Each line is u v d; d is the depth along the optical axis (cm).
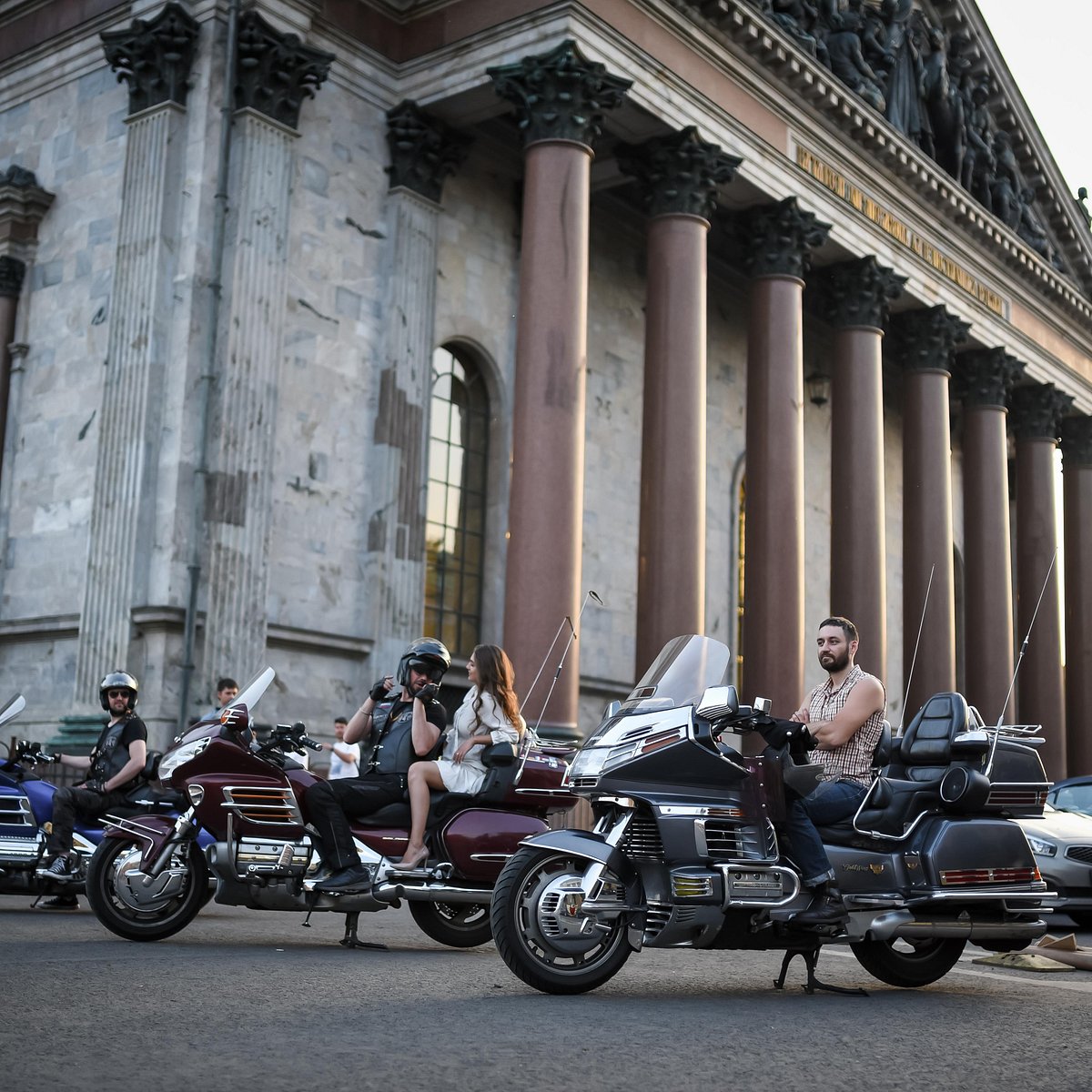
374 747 1152
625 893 849
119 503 2297
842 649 978
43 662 2442
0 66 2795
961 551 4775
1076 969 1109
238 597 2272
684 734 852
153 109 2406
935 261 3588
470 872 1087
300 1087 523
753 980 962
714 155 2741
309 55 2450
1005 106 3938
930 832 936
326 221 2539
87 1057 572
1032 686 4056
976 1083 584
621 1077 568
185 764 1092
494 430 2947
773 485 2895
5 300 2633
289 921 1351
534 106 2467
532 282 2416
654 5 2639
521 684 2294
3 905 1443
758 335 2980
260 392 2344
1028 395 4181
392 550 2548
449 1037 652
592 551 3155
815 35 3206
